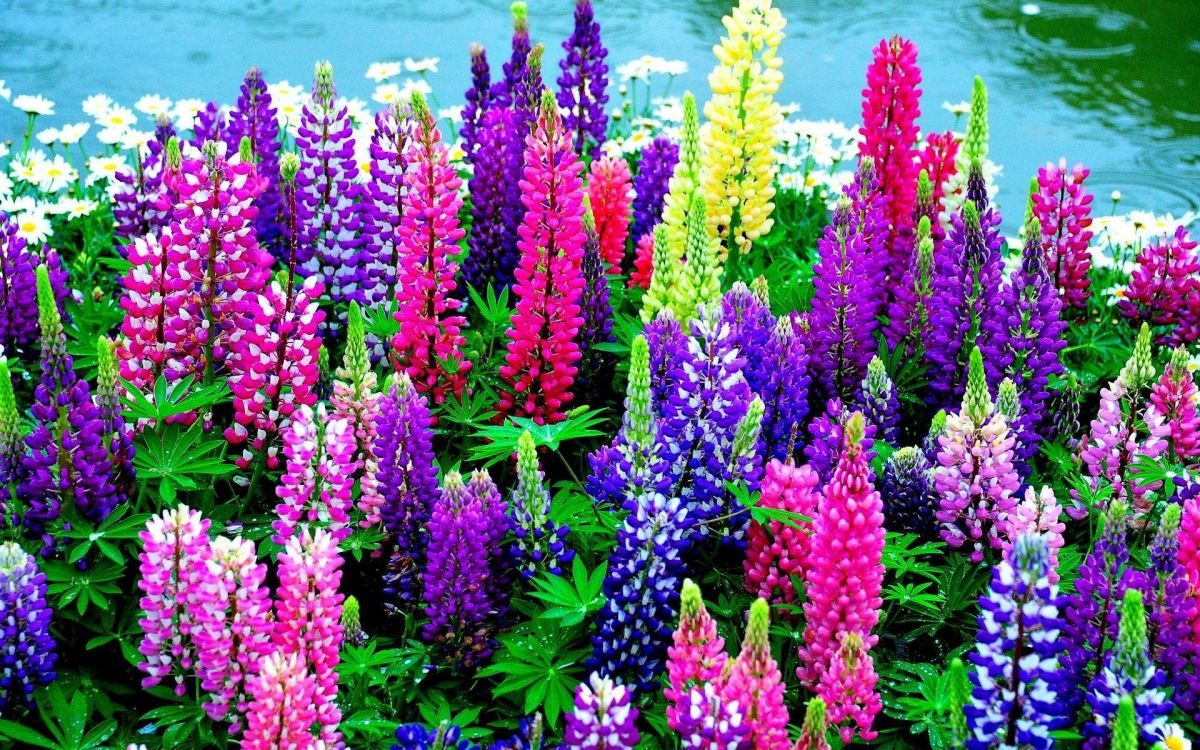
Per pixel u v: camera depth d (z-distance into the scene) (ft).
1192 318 11.31
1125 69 18.52
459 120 13.67
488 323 11.01
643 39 18.17
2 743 9.05
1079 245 11.14
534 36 18.11
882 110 11.05
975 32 19.53
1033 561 8.54
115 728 9.08
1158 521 9.99
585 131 12.20
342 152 10.68
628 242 12.00
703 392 9.50
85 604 9.18
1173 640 9.09
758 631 8.48
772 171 11.06
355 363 9.52
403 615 9.59
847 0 20.72
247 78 11.42
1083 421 10.91
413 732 8.77
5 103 15.47
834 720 8.88
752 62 10.90
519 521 9.42
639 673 9.20
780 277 11.53
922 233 10.61
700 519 9.60
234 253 9.82
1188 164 15.84
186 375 9.91
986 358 10.23
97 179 12.51
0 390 9.18
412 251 10.14
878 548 8.94
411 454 9.42
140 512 9.59
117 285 11.75
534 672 9.13
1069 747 9.12
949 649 9.59
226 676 8.87
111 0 19.38
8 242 10.43
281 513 9.37
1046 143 16.26
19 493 9.25
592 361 10.47
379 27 18.31
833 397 10.53
